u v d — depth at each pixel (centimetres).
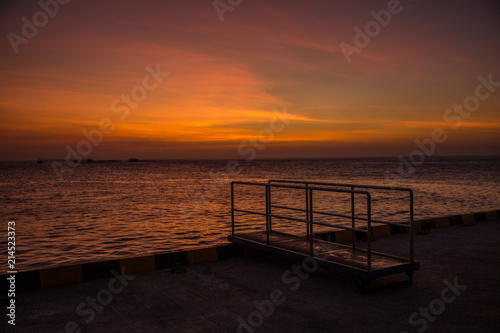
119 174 8750
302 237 589
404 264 425
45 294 417
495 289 416
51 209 2231
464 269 494
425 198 2502
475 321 333
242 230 1321
